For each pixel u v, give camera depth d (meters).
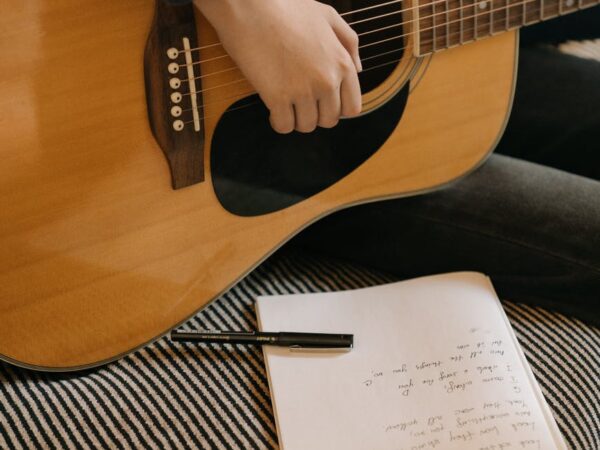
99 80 0.76
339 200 0.96
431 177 1.01
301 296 0.92
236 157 0.86
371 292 0.93
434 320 0.89
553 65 1.13
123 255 0.84
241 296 0.96
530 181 1.01
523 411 0.80
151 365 0.87
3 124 0.73
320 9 0.82
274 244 0.94
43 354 0.84
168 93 0.79
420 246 1.01
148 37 0.76
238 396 0.84
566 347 0.89
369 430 0.79
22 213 0.77
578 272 0.93
